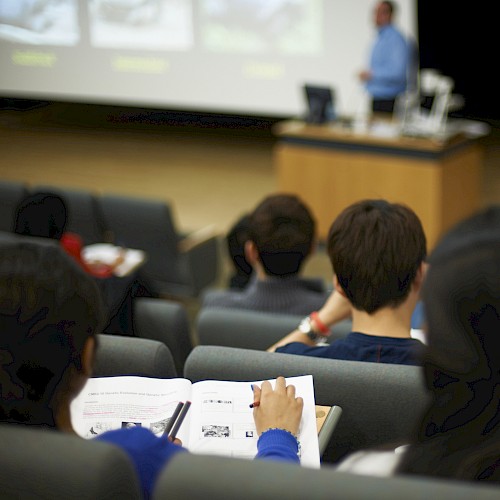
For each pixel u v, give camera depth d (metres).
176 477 0.89
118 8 8.52
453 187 5.60
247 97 8.20
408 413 1.56
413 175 5.46
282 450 1.30
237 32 8.04
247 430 1.42
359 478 0.86
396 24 7.10
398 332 1.80
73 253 3.38
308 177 5.91
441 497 0.81
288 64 7.90
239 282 3.69
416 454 0.85
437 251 0.78
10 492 0.97
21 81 9.20
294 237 2.65
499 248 0.75
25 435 0.99
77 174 7.82
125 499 0.98
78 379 1.18
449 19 8.39
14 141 8.95
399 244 1.77
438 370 0.81
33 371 1.13
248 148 8.47
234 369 1.63
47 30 8.91
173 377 1.72
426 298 0.78
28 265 1.16
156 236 4.66
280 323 2.29
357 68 7.61
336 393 1.59
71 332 1.15
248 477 0.88
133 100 8.74
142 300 2.75
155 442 1.22
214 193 7.13
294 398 1.42
